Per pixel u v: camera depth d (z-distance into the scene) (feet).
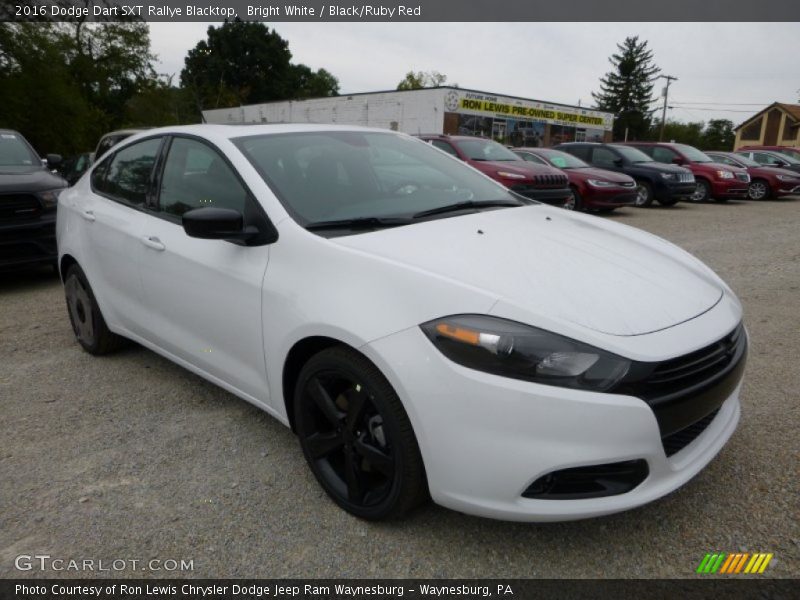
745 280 20.44
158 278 10.38
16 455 9.41
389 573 6.91
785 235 30.71
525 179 33.83
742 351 7.70
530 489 6.43
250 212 8.82
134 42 128.98
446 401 6.42
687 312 7.21
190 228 8.17
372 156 10.71
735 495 8.11
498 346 6.28
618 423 6.11
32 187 19.34
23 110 87.15
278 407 8.68
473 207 10.05
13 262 19.08
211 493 8.40
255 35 213.66
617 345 6.28
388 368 6.73
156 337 11.01
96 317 12.81
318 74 264.31
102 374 12.51
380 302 7.02
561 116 126.31
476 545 7.31
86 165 40.47
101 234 11.93
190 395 11.47
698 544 7.23
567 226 9.62
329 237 8.12
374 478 7.70
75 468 9.04
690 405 6.61
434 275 7.00
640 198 45.55
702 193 49.67
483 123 110.01
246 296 8.59
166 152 11.03
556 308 6.59
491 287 6.80
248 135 10.09
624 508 6.47
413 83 239.50
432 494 6.83
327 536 7.52
